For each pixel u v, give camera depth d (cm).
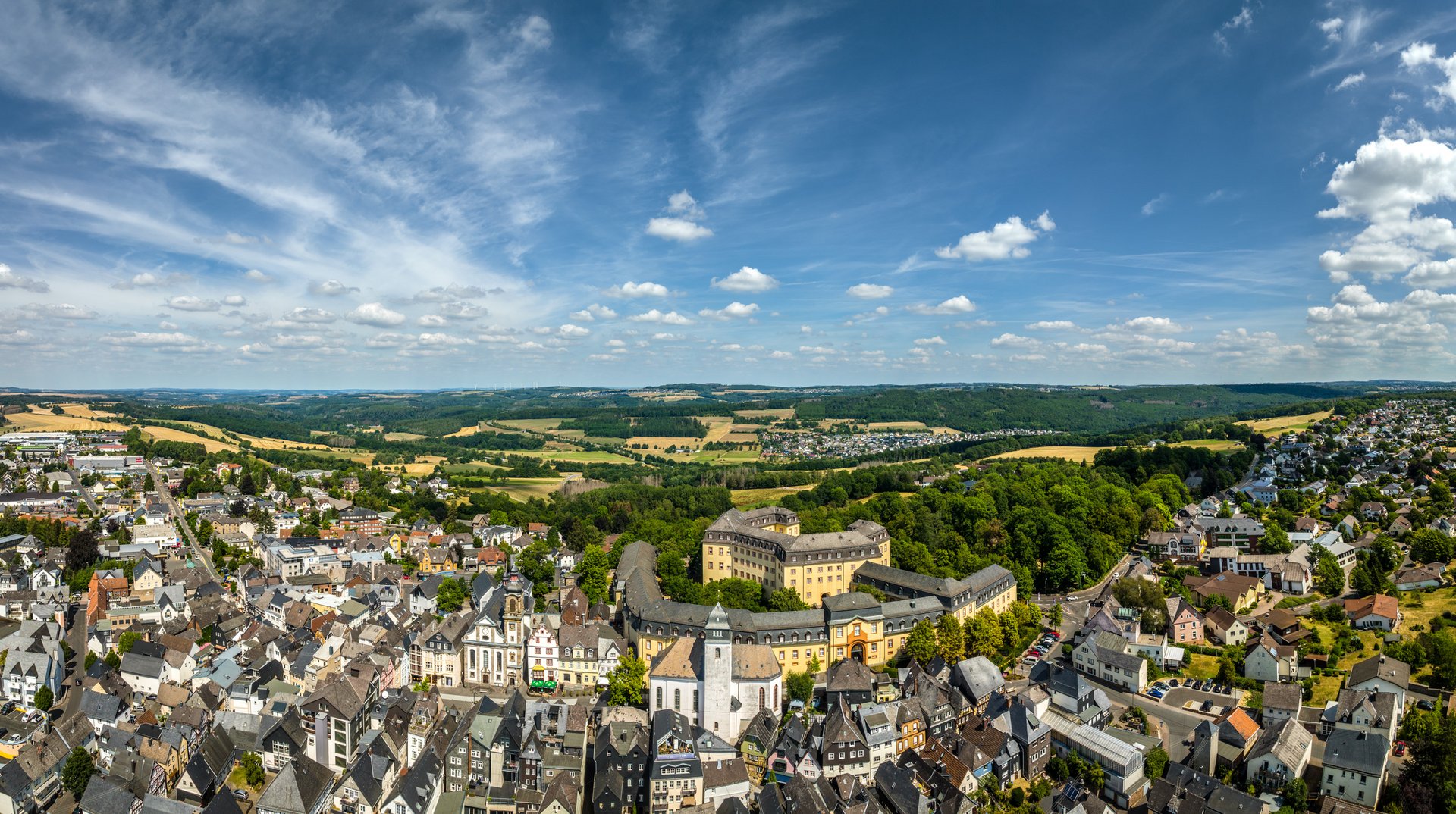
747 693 18750
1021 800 16050
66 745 17512
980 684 19762
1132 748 16325
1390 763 15625
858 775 16525
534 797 16388
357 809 16150
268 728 18725
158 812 15850
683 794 15912
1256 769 15650
